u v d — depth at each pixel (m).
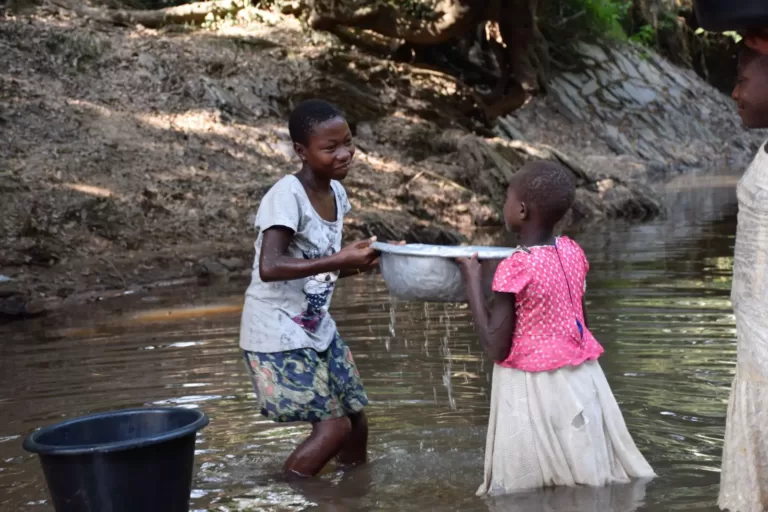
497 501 3.68
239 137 13.85
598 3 24.64
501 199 14.87
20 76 13.78
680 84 25.06
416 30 16.98
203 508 3.80
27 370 6.21
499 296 3.75
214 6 17.92
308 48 17.25
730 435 2.93
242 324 4.29
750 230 2.84
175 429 3.36
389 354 6.27
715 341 6.14
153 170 12.12
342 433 4.16
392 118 16.36
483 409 5.06
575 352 3.77
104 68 14.69
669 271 9.02
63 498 3.13
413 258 3.83
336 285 9.28
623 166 20.22
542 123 21.83
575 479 3.76
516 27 18.06
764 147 2.86
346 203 4.51
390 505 3.74
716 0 2.78
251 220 11.47
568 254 3.87
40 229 9.95
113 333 7.30
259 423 4.97
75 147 12.09
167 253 10.22
